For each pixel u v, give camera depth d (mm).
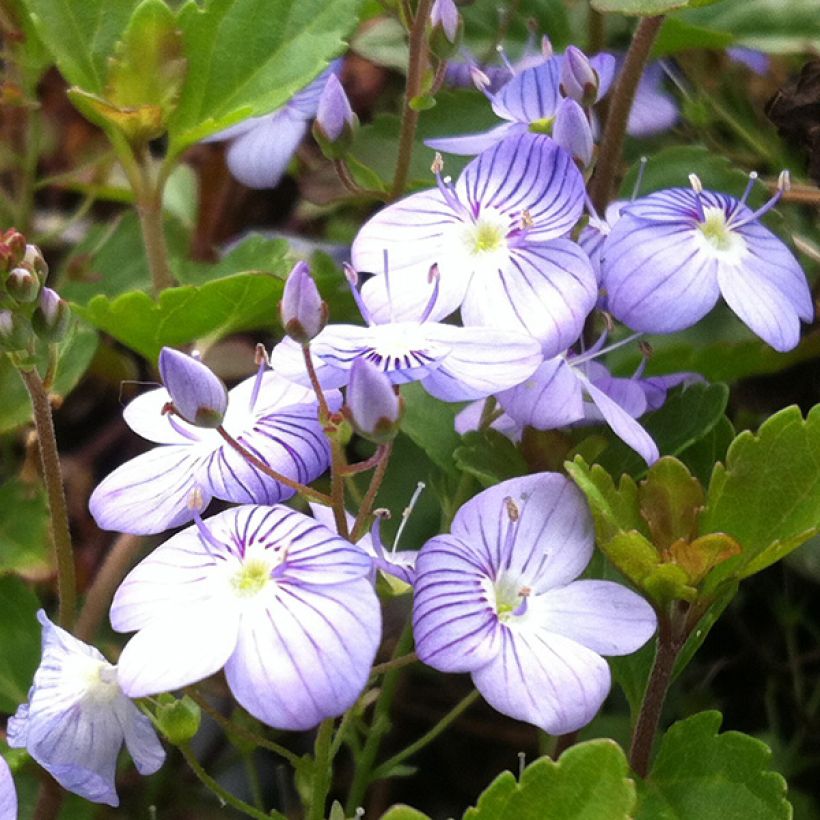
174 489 58
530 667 53
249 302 77
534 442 67
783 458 59
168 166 82
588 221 68
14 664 76
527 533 58
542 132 75
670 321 65
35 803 74
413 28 77
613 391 67
